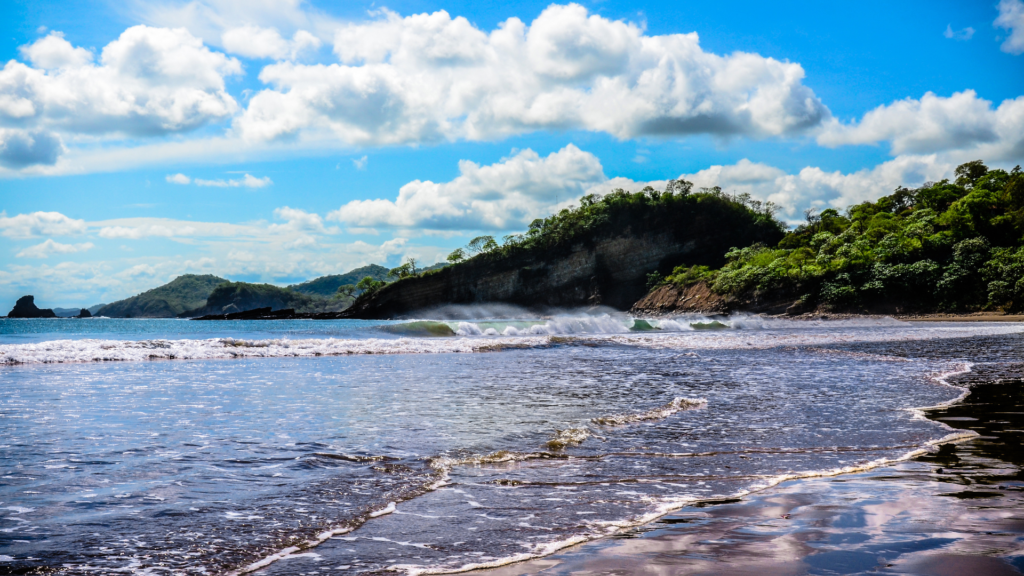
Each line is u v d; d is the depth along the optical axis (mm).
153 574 3469
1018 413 9367
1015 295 68188
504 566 3627
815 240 106188
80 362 17281
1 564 3549
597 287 144250
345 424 8320
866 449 6961
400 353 22281
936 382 13297
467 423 8477
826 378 14234
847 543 3943
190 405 9867
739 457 6605
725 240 142750
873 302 78875
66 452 6492
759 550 3834
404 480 5613
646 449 6977
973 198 90188
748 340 29906
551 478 5746
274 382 13172
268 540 4059
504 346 24922
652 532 4242
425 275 152750
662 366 17391
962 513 4562
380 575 3494
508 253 151875
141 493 5078
